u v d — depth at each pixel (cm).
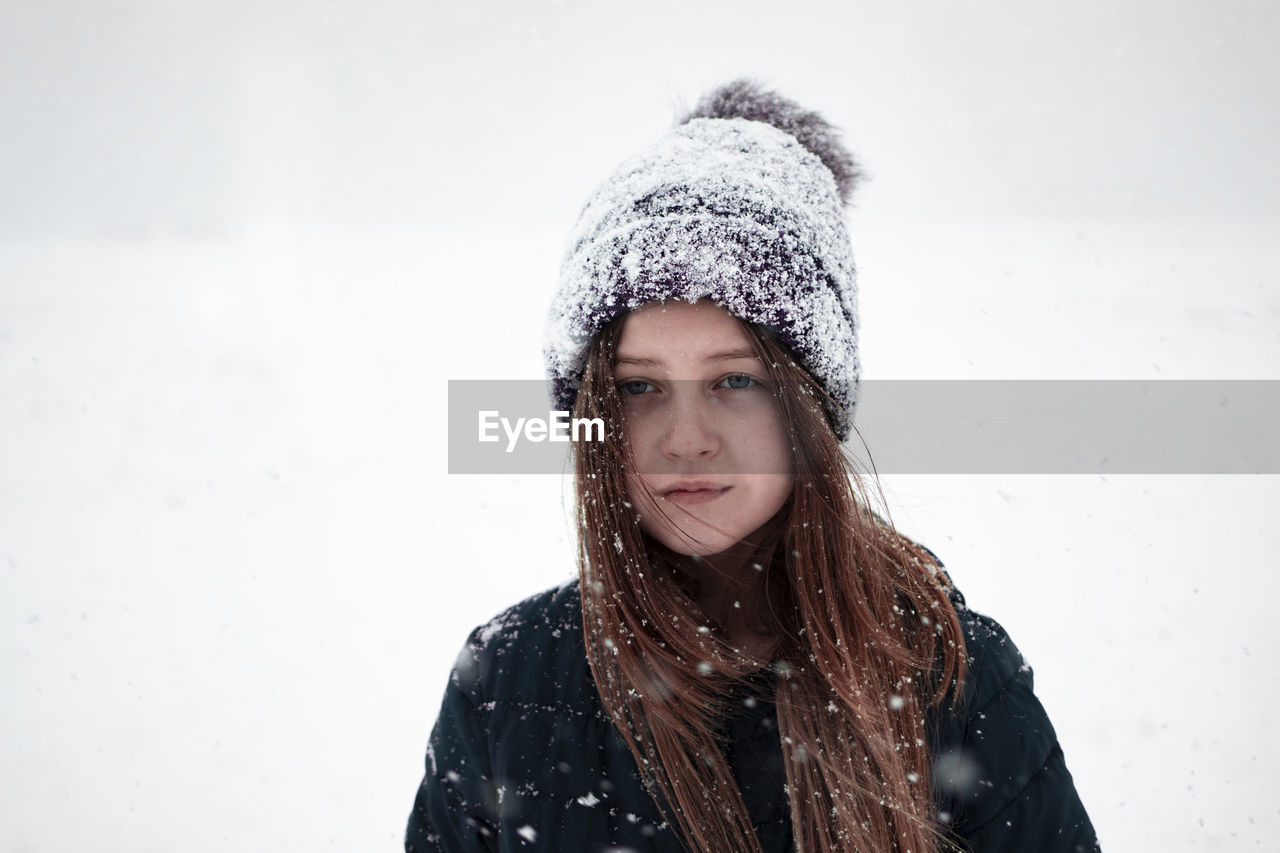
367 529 360
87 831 210
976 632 113
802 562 103
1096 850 108
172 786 223
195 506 395
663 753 104
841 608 102
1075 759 211
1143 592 280
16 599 318
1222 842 187
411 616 291
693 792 103
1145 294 742
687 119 146
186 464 447
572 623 119
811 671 105
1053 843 105
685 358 101
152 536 366
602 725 111
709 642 106
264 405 533
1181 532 320
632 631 104
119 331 725
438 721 124
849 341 117
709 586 113
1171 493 353
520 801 110
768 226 108
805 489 103
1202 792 201
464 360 609
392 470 423
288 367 611
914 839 99
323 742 236
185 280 948
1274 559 298
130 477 432
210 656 277
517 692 116
